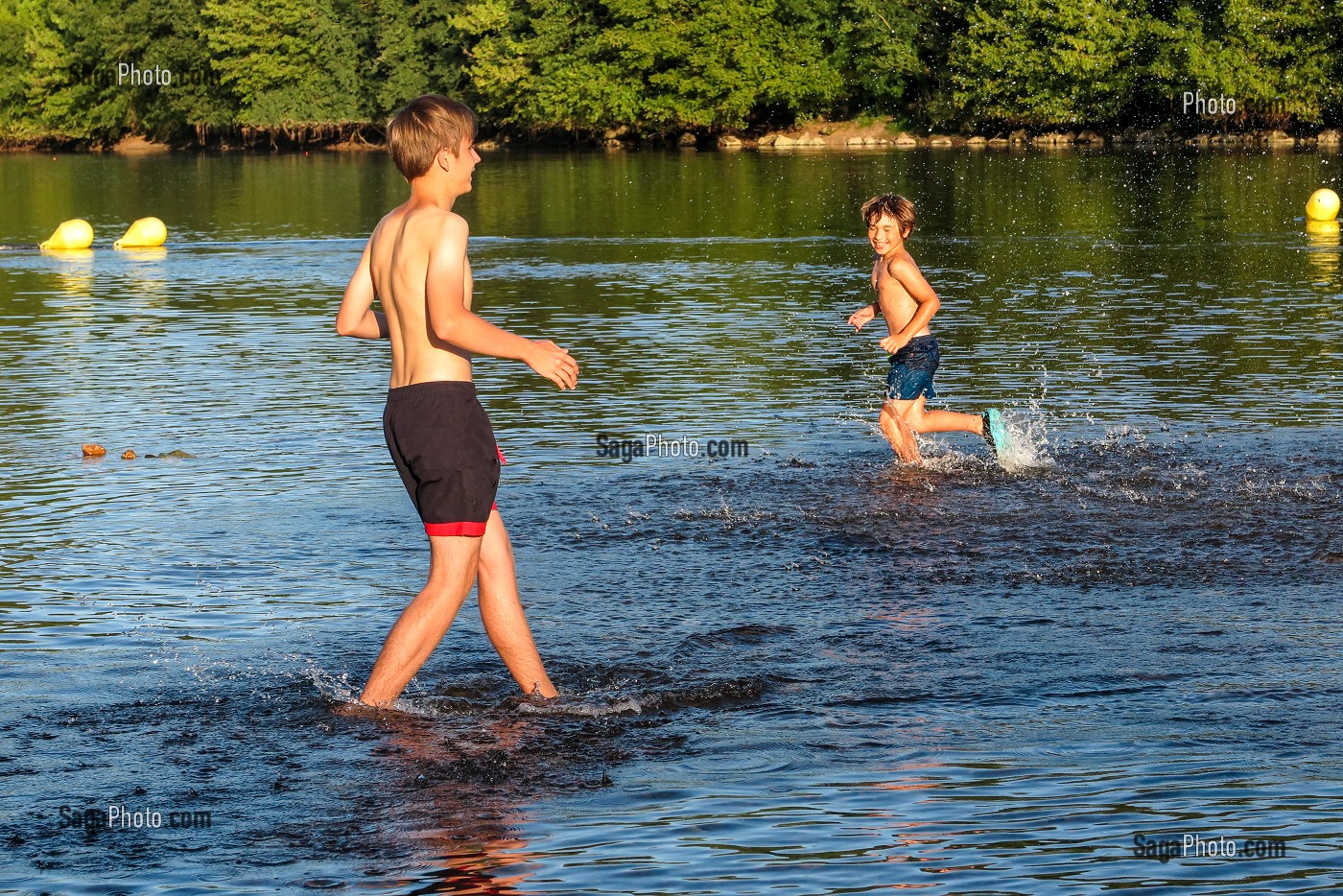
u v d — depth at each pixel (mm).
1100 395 15508
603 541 10273
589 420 14625
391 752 6562
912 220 12938
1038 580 9180
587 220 42000
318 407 15594
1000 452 12336
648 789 6098
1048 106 78562
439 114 7348
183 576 9492
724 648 7965
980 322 21172
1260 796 5848
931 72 86062
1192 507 10883
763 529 10539
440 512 7086
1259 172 55344
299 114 107188
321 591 9148
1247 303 22438
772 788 6070
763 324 21453
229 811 5949
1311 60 72125
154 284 27781
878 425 14258
